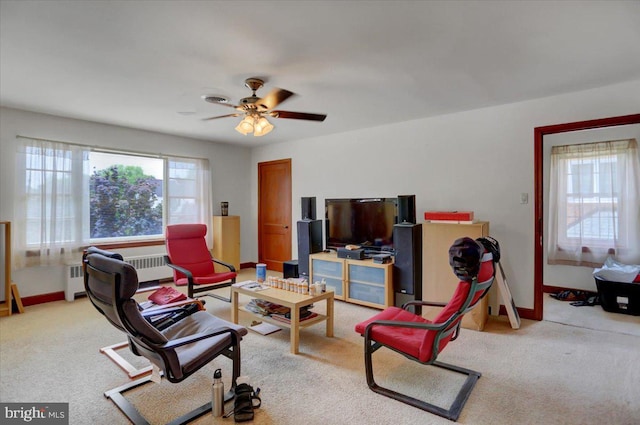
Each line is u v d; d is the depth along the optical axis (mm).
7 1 1711
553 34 2078
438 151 4004
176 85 2965
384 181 4480
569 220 4520
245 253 6211
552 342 2918
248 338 3043
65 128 4113
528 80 2863
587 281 4398
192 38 2121
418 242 3818
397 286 3783
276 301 2854
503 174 3576
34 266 3924
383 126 4473
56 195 4012
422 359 1987
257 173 6176
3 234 3717
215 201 5766
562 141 4539
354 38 2131
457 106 3619
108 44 2201
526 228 3461
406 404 2021
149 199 5012
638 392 2141
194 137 5324
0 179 3684
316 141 5246
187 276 3609
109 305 1711
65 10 1802
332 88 3055
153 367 2203
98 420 1860
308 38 2127
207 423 1849
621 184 4164
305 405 2012
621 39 2141
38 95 3256
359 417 1899
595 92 3072
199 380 2299
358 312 3766
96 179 4512
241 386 1985
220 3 1739
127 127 4633
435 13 1845
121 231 4750
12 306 3729
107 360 2551
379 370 2441
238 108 2811
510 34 2080
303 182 5441
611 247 4230
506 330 3195
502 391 2154
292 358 2633
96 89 3076
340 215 4562
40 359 2562
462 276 1905
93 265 1839
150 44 2201
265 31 2037
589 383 2248
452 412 1913
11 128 3736
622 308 3680
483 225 3295
